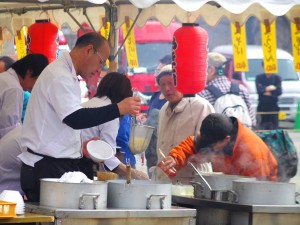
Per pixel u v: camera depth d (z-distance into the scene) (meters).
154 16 10.74
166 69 10.11
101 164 8.31
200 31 9.71
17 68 9.44
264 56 11.14
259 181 7.23
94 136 8.38
